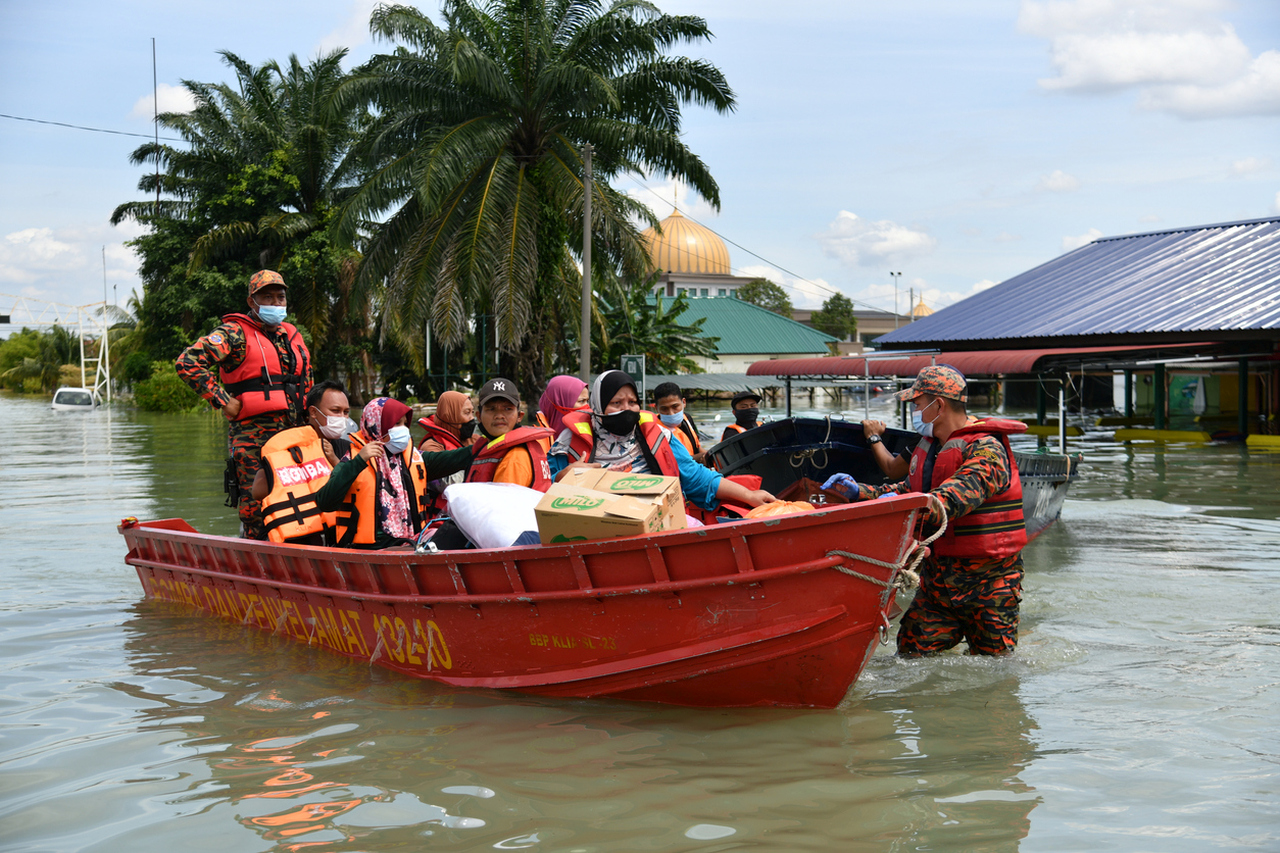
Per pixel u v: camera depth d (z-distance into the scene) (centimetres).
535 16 2330
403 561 523
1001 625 533
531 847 334
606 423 570
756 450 848
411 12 2297
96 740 445
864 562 440
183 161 4047
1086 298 2631
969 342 2659
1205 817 350
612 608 471
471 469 632
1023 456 908
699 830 345
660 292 5381
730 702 479
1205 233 2981
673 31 2311
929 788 379
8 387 10575
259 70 4081
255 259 4000
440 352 3288
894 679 516
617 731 454
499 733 452
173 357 4547
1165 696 484
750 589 447
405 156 2294
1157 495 1289
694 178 2362
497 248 2216
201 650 605
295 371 729
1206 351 2572
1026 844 331
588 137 2353
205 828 353
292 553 596
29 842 344
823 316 9506
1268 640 584
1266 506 1178
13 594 769
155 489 1449
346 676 550
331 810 367
